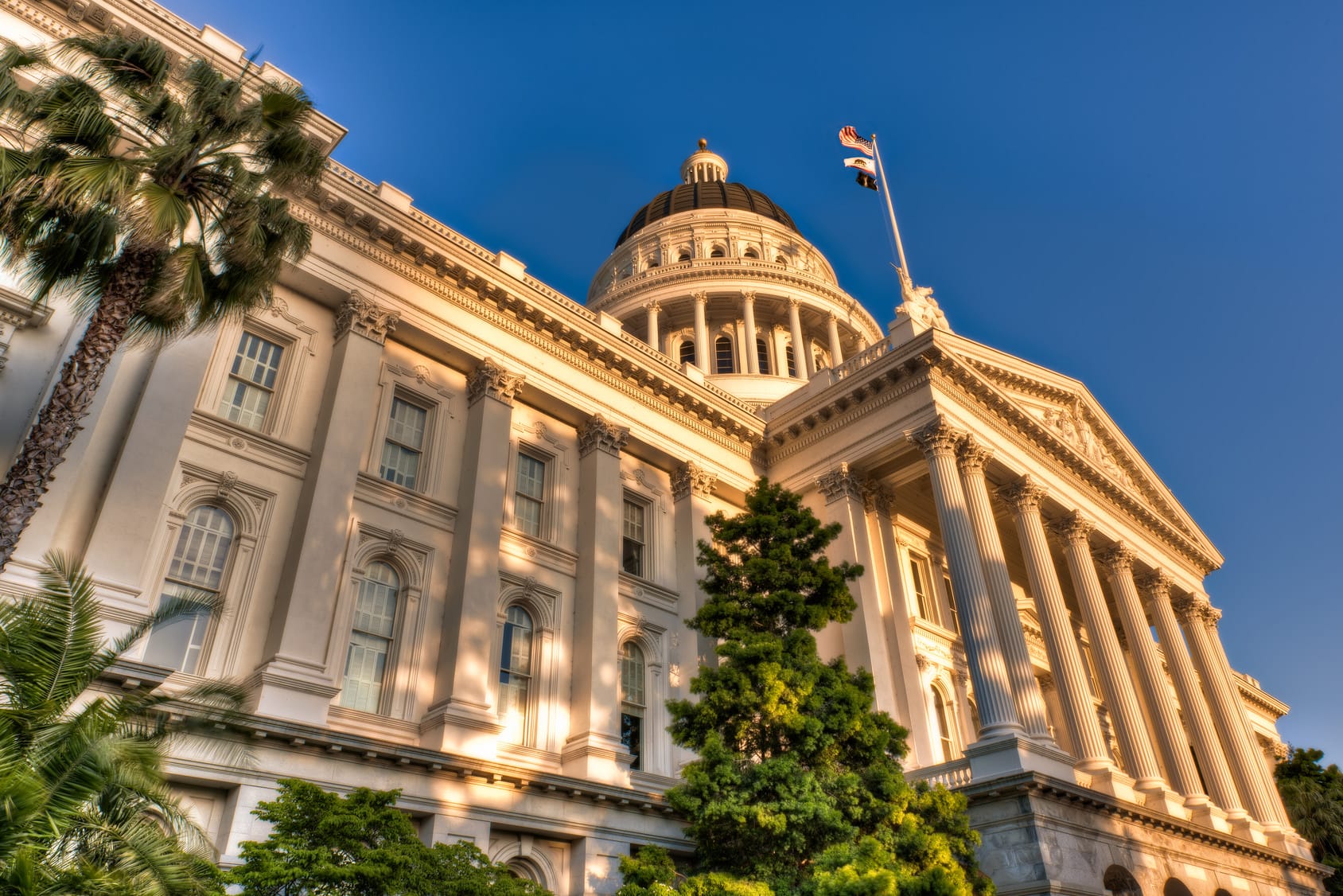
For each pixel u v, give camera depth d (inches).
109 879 436.8
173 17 950.4
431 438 1100.5
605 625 1114.1
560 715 1057.5
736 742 849.5
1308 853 1577.3
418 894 537.0
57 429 555.2
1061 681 1284.4
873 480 1421.0
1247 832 1459.2
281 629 845.2
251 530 903.7
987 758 1077.8
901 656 1279.5
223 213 682.8
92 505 775.7
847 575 987.3
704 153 3321.9
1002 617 1208.8
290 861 506.6
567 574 1151.0
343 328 1042.1
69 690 496.4
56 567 526.0
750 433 1460.4
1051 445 1502.2
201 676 818.2
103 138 636.7
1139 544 1699.1
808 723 817.5
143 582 805.9
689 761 1146.0
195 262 645.9
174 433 836.0
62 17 894.4
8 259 689.6
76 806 441.7
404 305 1098.7
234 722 705.0
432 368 1137.4
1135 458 1807.3
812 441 1451.8
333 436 962.1
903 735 892.0
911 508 1549.0
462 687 938.7
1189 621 1813.5
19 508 529.0
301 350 1020.5
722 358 2396.7
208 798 732.0
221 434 916.0
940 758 1337.4
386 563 1003.9
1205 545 1909.4
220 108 664.4
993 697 1113.4
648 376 1323.8
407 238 1097.4
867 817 808.3
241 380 973.2
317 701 825.5
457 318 1147.9
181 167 649.6
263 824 725.3
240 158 689.6
